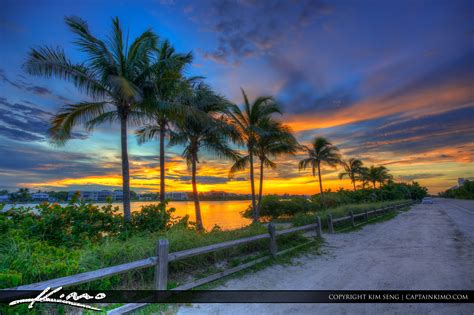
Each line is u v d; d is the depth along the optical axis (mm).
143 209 9539
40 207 7445
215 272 5883
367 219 18109
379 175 45219
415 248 8586
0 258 3898
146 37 9625
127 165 9664
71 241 6805
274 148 19234
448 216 20922
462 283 5074
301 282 5371
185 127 14195
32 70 7797
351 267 6461
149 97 9789
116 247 5043
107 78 9047
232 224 19047
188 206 40094
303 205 28031
